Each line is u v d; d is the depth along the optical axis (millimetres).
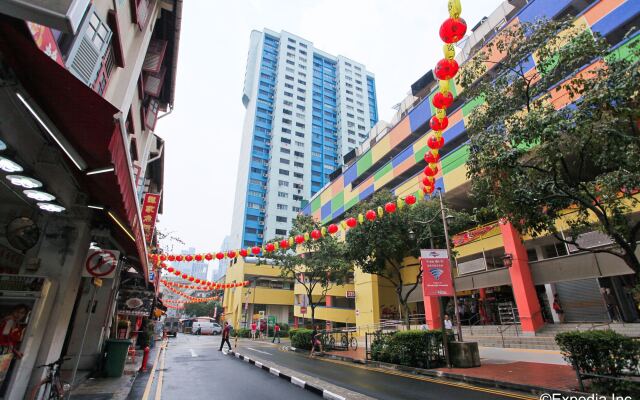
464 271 18297
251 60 78625
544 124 6164
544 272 15055
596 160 6328
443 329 10453
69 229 5496
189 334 45188
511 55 7699
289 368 11102
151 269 12977
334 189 33062
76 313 9297
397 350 11172
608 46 6590
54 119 3215
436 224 13852
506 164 6734
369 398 6539
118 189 3936
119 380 8344
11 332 4480
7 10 2090
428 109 22641
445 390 7449
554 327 14250
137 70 8281
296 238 11242
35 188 4398
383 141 26859
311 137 68500
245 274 40125
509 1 19641
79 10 2172
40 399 4734
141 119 11195
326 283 20938
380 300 25281
